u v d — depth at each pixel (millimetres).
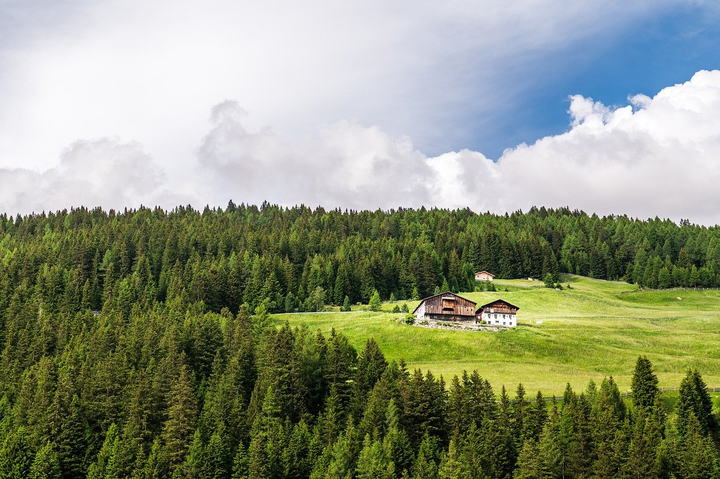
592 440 79438
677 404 89000
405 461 80312
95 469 85438
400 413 89062
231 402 99500
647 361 94750
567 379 111438
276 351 104688
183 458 88188
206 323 124625
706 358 123562
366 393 97688
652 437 77688
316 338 116250
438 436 88125
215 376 109812
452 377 114500
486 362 125500
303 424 90250
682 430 83188
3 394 112938
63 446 90188
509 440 81188
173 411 92000
